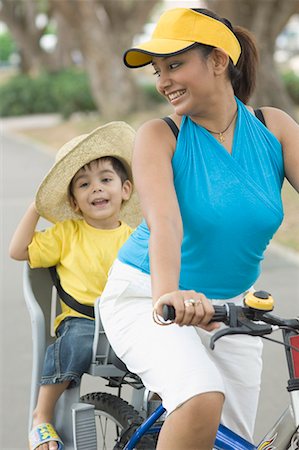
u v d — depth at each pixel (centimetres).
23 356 555
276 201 273
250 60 291
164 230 252
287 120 285
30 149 1856
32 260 352
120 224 372
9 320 629
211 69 267
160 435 260
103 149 356
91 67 2139
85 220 367
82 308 347
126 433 326
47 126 2328
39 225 902
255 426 445
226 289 283
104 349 325
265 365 532
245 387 302
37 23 3375
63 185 355
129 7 2177
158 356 267
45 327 341
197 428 254
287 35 4112
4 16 3231
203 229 268
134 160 270
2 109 2820
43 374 334
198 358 263
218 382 258
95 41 2092
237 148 272
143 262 285
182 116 275
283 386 500
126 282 286
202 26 263
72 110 2409
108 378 355
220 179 267
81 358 331
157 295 239
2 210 1070
